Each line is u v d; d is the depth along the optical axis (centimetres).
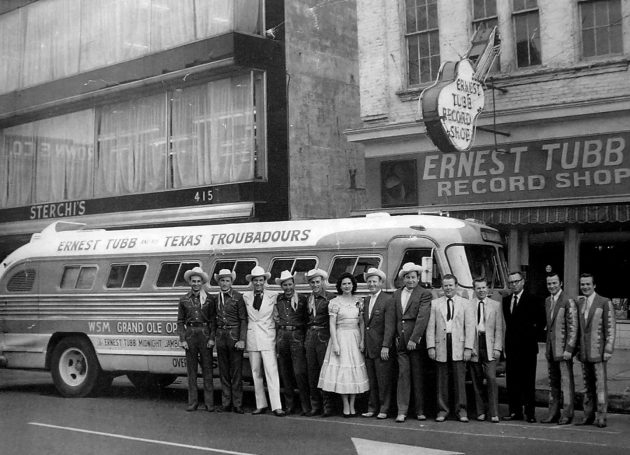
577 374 1319
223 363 1131
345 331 1047
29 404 1223
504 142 1540
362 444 861
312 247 1177
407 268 1018
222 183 1956
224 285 1124
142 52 2136
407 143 1667
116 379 1614
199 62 1967
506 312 1026
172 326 1248
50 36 2400
